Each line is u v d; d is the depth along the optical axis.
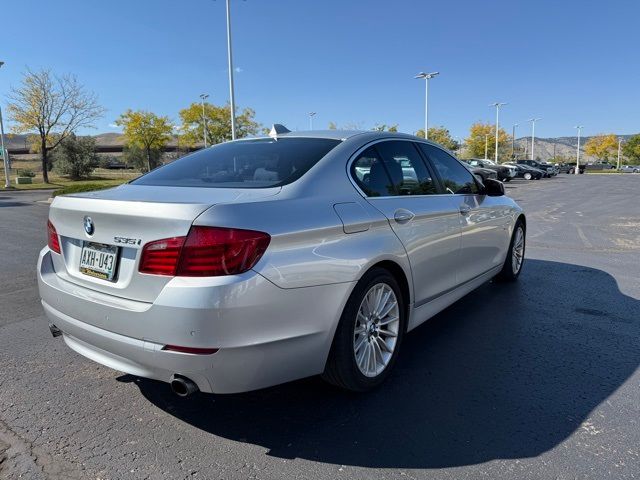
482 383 3.22
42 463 2.41
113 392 3.15
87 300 2.56
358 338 2.96
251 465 2.39
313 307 2.54
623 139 107.81
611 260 7.06
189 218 2.26
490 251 4.69
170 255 2.27
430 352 3.72
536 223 11.62
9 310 4.84
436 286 3.69
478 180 4.62
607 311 4.66
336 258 2.65
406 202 3.35
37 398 3.07
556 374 3.35
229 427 2.74
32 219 13.53
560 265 6.68
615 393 3.08
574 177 46.34
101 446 2.56
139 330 2.33
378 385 3.16
